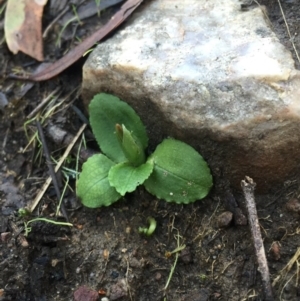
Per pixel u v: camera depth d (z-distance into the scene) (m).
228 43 0.13
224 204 0.13
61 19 0.16
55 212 0.14
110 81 0.13
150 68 0.13
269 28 0.13
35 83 0.15
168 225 0.13
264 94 0.12
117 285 0.13
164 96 0.13
